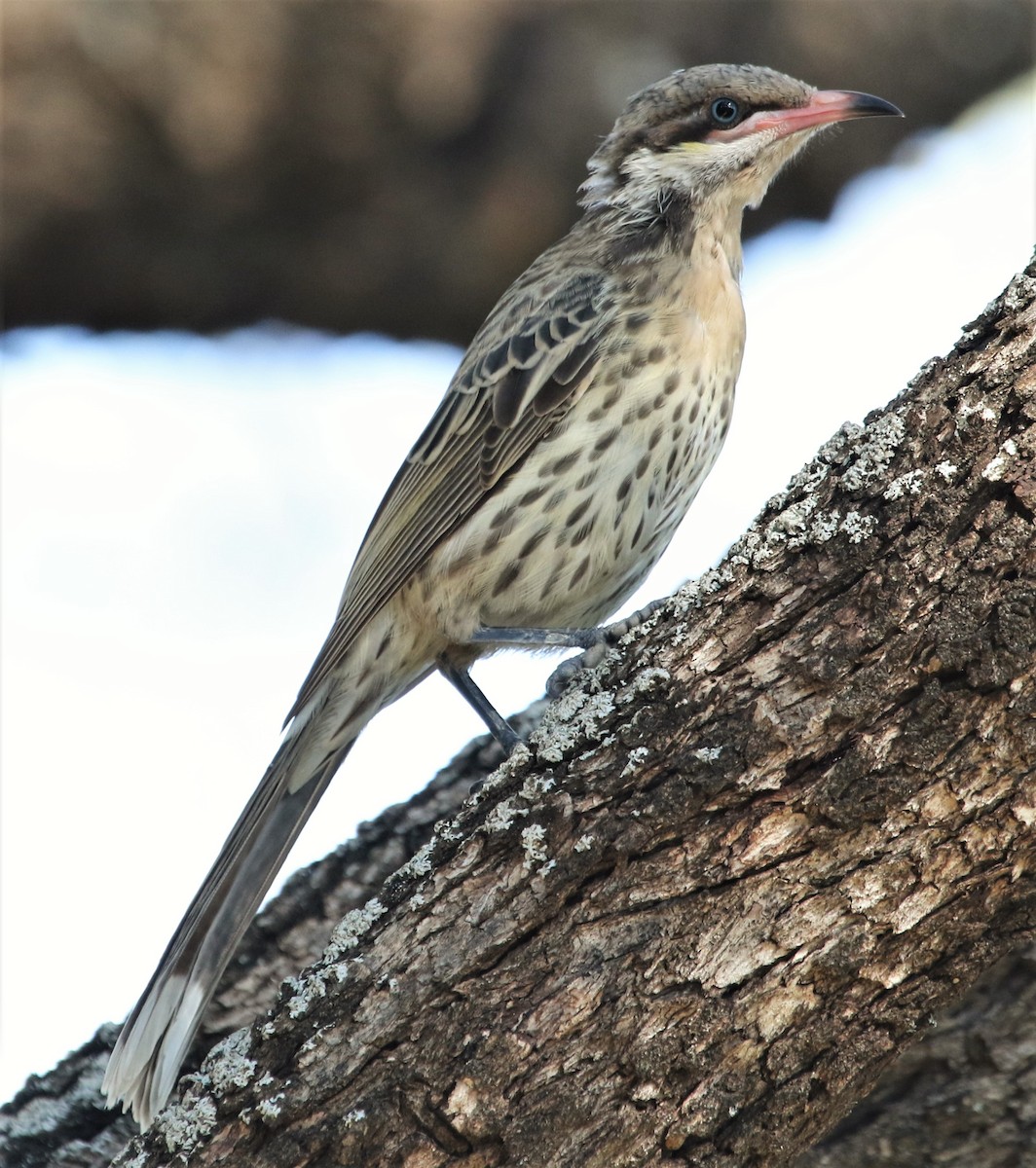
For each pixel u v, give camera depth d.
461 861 6.69
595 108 14.40
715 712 6.39
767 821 6.23
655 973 6.25
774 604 6.41
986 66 14.84
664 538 10.03
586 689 6.82
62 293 14.96
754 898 6.22
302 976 6.82
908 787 6.06
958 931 6.20
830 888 6.17
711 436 9.95
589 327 9.73
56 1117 8.21
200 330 15.43
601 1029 6.25
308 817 9.58
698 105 10.77
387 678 9.97
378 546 9.95
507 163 14.60
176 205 14.61
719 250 10.37
